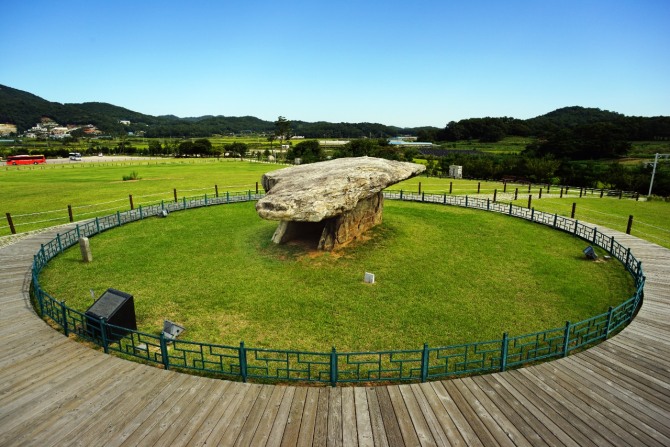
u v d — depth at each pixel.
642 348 9.80
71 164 77.38
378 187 17.62
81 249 16.53
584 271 15.98
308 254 17.27
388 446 6.72
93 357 9.34
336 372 8.30
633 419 7.36
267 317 11.96
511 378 8.65
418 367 9.51
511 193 39.47
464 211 27.55
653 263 16.48
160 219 24.55
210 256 17.36
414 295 13.60
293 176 18.89
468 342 10.69
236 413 7.49
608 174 48.19
